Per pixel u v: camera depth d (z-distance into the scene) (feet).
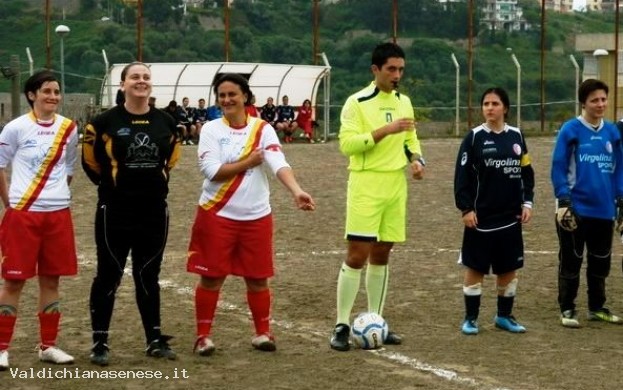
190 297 31.19
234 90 23.84
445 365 23.20
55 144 22.95
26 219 22.71
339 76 170.09
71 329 26.76
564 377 22.22
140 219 23.04
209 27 186.91
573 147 27.43
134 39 170.81
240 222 23.91
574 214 27.02
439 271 35.99
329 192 61.82
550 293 32.24
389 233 25.39
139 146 22.63
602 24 275.80
